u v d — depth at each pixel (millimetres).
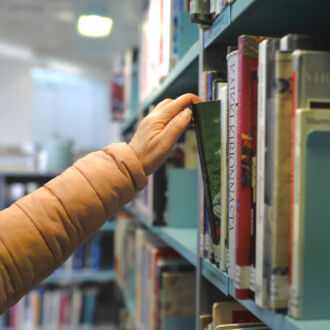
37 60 6148
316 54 550
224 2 793
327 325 539
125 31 2906
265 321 628
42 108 7250
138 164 725
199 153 796
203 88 929
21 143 5996
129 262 2326
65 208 678
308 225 550
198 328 969
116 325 3105
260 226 611
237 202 667
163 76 1346
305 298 555
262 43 600
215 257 810
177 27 1269
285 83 560
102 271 3424
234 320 864
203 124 771
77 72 6598
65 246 688
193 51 1026
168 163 1516
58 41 5816
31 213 671
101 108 7348
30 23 5125
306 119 543
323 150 548
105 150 740
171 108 773
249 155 657
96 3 2725
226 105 739
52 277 3293
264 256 599
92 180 698
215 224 791
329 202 553
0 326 3197
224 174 748
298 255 551
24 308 3373
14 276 655
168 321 1336
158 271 1402
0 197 3326
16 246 652
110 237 3648
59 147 3811
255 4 675
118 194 710
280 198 569
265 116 591
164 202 1518
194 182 1498
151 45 1566
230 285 745
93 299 3396
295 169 552
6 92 5922
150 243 1711
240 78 655
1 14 4840
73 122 7434
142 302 1807
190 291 1347
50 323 3326
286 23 773
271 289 579
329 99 557
